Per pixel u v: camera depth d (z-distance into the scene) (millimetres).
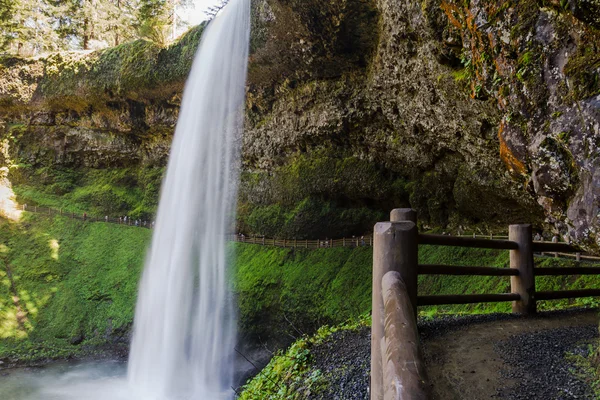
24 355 21609
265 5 16375
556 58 3893
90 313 24688
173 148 25859
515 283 5715
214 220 24906
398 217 4195
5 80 29375
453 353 4156
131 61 24422
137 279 25750
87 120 30688
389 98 16094
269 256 22656
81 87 27312
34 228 29656
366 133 19328
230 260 24109
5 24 30609
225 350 21281
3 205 30469
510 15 4543
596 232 3223
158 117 27141
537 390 3342
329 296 18562
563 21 3832
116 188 32250
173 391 18766
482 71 5477
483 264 14742
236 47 19594
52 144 32750
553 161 3857
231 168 25266
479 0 5199
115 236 29219
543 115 4027
